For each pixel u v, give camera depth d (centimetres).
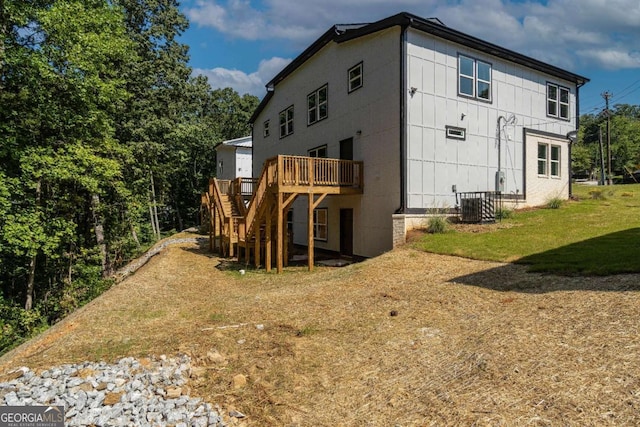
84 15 1129
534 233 1017
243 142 2944
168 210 3644
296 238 1825
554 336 403
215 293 862
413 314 550
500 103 1394
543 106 1550
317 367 408
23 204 1153
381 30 1216
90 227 1619
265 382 383
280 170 1082
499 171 1383
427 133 1191
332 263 1267
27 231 1057
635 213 1209
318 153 1603
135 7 2072
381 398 331
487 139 1353
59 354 478
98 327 592
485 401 302
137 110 2008
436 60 1212
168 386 386
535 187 1512
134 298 798
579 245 832
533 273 675
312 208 1159
